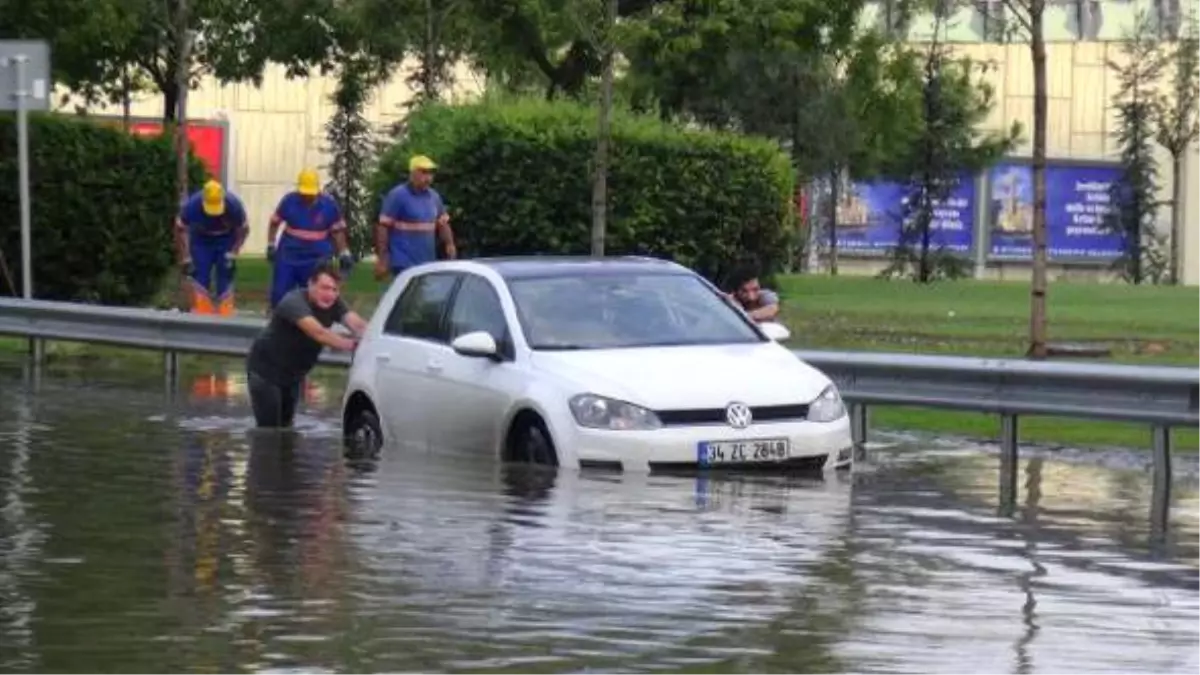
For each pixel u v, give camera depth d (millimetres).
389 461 44875
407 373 47594
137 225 95562
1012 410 49125
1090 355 72688
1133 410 46500
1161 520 38281
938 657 25672
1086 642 26688
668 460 41875
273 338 52375
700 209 94500
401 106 153875
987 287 129000
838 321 89938
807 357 53031
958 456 49344
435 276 48625
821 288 123875
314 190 73875
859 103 104312
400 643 25969
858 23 101625
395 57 144875
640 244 93375
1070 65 195250
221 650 25516
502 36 114375
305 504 37969
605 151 86688
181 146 98062
